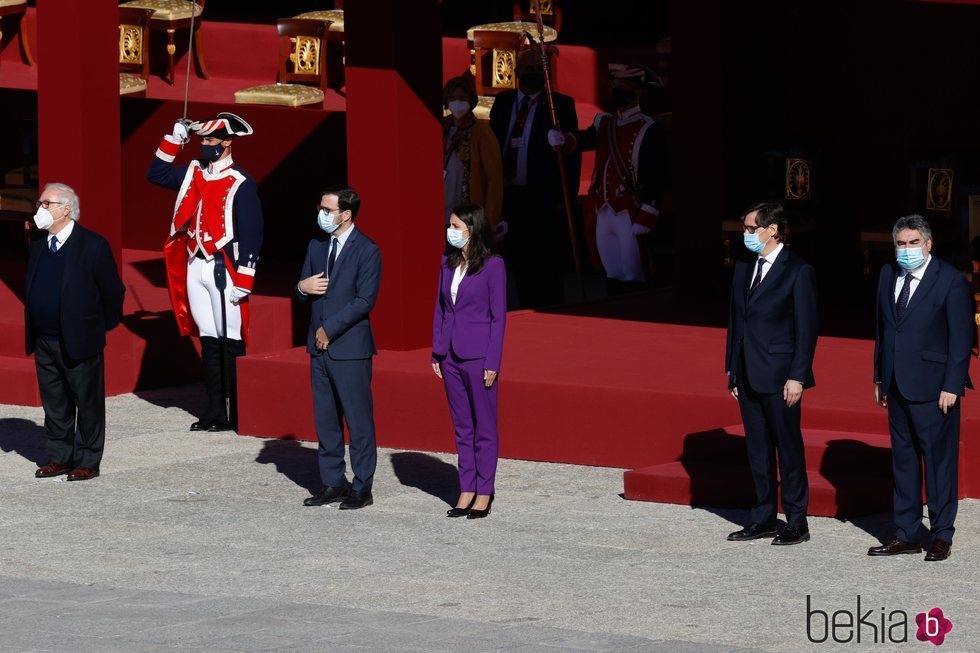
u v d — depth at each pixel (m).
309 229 75.19
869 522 41.66
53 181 59.22
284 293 67.00
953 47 60.72
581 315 62.09
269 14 105.00
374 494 45.97
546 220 66.94
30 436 54.00
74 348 47.09
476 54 86.12
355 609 34.81
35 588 36.91
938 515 38.28
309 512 44.03
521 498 45.19
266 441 53.19
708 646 31.59
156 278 70.94
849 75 62.91
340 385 44.16
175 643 31.81
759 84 64.94
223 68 94.31
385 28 53.75
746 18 64.75
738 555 39.00
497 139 66.06
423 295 55.22
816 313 39.44
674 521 42.38
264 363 53.47
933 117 61.34
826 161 63.69
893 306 38.50
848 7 62.66
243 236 53.62
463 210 42.53
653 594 35.84
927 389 38.00
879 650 31.83
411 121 54.34
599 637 32.28
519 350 54.88
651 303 65.00
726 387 48.03
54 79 58.81
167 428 55.28
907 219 38.03
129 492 46.53
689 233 66.38
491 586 36.69
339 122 74.06
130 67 90.31
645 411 47.69
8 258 76.81
